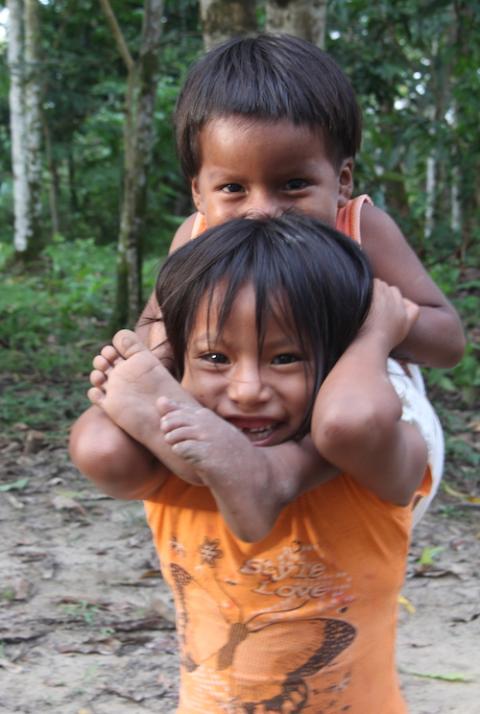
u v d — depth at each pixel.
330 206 2.26
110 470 1.92
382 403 1.77
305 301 1.89
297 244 1.93
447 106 12.77
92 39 15.26
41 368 8.05
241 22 6.66
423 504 2.35
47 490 5.34
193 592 2.09
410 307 2.09
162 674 3.32
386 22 10.04
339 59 9.88
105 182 18.83
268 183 2.19
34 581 4.11
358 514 2.00
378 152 11.55
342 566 2.02
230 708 2.10
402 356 2.40
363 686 2.11
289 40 2.30
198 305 1.92
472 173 12.20
